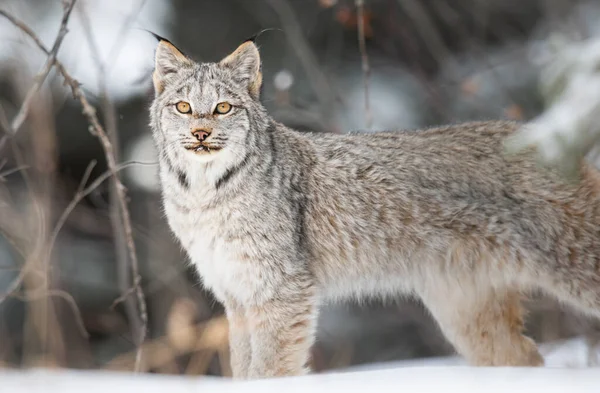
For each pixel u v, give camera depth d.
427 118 20.39
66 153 20.75
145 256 18.48
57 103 17.45
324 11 21.73
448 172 10.55
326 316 19.45
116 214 14.56
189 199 10.08
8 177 17.16
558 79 7.46
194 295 15.77
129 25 17.00
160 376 8.20
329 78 20.00
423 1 21.84
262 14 21.55
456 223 10.47
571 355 12.31
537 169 10.24
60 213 18.70
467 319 11.00
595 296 10.23
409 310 18.47
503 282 10.59
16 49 14.96
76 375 7.88
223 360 10.61
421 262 10.72
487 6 21.77
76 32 18.69
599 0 19.94
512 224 10.32
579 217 10.16
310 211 10.55
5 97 17.09
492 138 10.64
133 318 14.45
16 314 18.11
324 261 10.70
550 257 10.26
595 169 10.35
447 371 7.46
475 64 21.14
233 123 9.89
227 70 10.16
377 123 19.94
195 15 22.41
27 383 7.23
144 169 18.19
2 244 19.47
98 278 18.84
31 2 19.38
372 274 10.83
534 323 15.61
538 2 21.83
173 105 9.99
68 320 17.89
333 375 7.61
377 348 19.33
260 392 7.07
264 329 10.06
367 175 10.62
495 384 6.80
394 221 10.57
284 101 17.42
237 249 10.01
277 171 10.25
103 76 13.82
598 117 7.17
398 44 22.02
